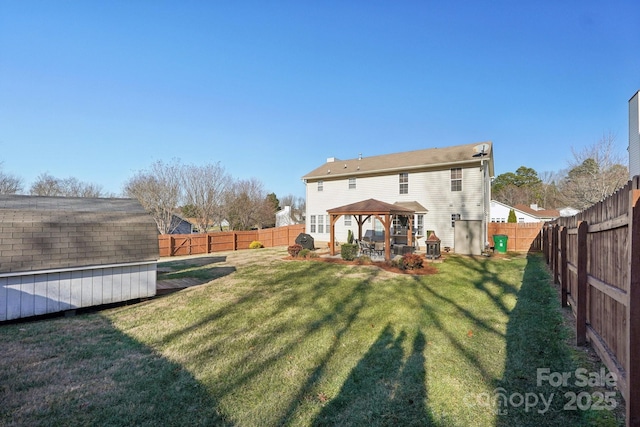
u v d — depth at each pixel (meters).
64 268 6.71
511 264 12.20
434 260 13.28
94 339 5.10
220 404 3.14
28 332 5.50
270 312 6.44
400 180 19.34
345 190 21.70
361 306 6.71
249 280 9.91
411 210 15.41
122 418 2.92
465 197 17.14
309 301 7.22
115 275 7.46
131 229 7.81
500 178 51.88
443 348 4.42
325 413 2.96
